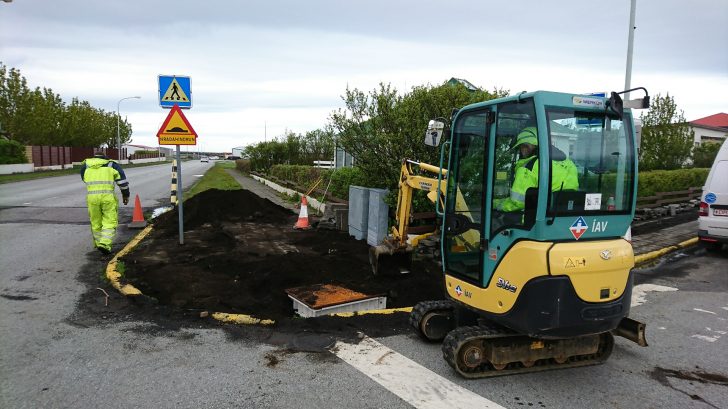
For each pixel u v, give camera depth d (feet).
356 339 16.33
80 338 15.89
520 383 13.57
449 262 15.85
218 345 15.56
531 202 12.23
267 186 88.02
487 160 13.57
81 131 156.46
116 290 20.89
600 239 12.87
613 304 12.53
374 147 30.22
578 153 12.67
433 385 13.23
